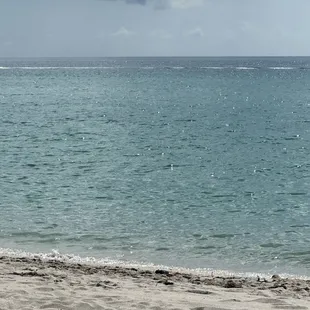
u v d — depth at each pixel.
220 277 12.22
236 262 14.44
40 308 8.05
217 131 49.25
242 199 22.92
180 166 31.25
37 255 14.44
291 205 21.84
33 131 47.38
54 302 8.34
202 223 18.75
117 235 16.94
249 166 31.56
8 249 15.10
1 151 36.19
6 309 7.97
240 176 28.45
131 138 43.84
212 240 16.64
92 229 17.59
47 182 25.97
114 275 11.56
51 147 38.31
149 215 19.78
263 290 10.19
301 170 30.36
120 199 22.42
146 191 24.19
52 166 30.70
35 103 78.81
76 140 42.22
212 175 28.58
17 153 35.38
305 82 143.00
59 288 9.49
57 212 19.95
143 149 37.97
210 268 13.81
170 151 37.19
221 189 24.98
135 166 31.05
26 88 115.25
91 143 40.56
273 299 9.12
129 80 150.62
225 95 98.25
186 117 61.53
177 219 19.23
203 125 54.03
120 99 87.75
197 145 40.34
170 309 8.16
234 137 45.16
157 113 66.00
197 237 16.94
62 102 81.00
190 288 10.20
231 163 32.56
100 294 9.11
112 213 19.94
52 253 14.78
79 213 19.84
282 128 51.62
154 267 13.62
